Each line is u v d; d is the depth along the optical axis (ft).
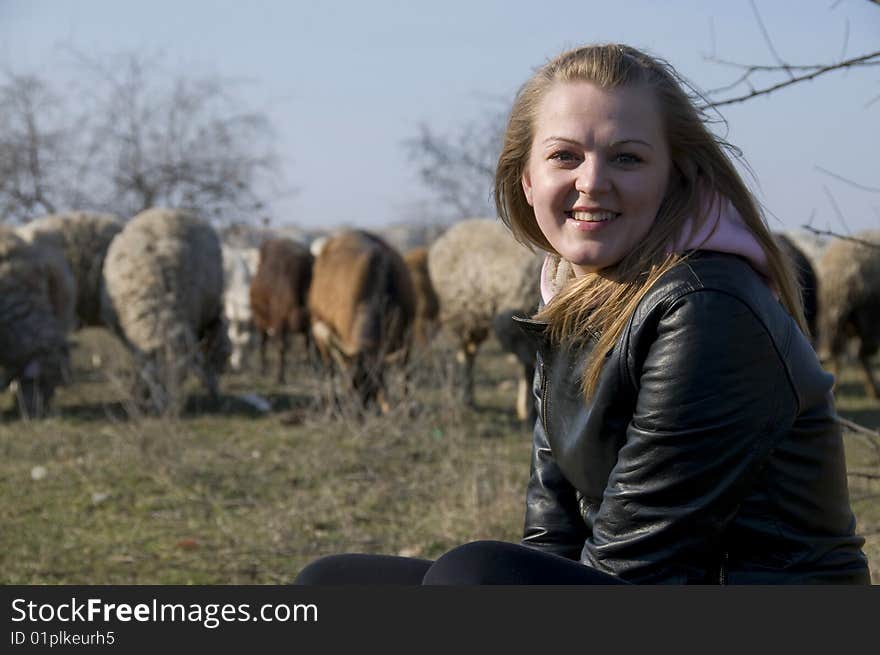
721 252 5.96
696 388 5.56
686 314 5.65
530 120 6.45
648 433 5.69
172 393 27.86
